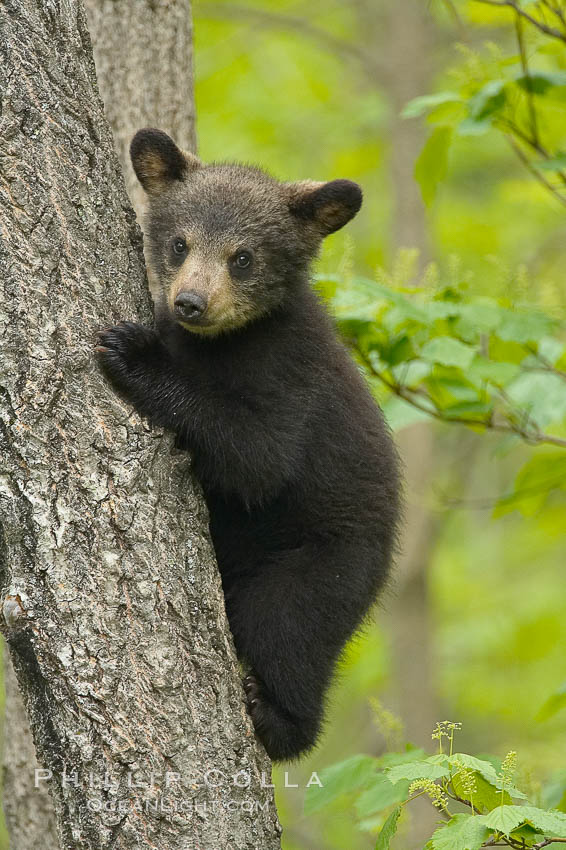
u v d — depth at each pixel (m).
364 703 26.11
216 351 9.83
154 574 7.56
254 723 9.12
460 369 12.11
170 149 10.65
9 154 7.48
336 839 19.94
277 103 26.36
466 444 28.88
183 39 12.46
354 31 28.25
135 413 7.92
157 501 7.80
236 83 26.02
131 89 12.15
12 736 11.79
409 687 22.55
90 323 7.80
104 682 7.23
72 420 7.52
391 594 11.48
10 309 7.39
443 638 26.12
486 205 27.11
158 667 7.41
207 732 7.58
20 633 7.22
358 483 10.28
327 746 25.62
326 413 10.09
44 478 7.34
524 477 12.91
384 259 25.03
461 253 25.53
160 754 7.32
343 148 26.92
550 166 11.48
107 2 12.11
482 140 25.86
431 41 24.36
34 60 7.63
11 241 7.43
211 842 7.42
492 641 25.55
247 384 9.62
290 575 10.00
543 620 25.45
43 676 7.21
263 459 9.34
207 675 7.69
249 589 9.96
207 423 8.85
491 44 11.50
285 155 26.62
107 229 8.02
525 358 12.79
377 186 28.42
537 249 26.31
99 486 7.50
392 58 23.75
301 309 10.45
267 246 10.24
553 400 12.61
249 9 23.47
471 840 7.02
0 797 12.95
